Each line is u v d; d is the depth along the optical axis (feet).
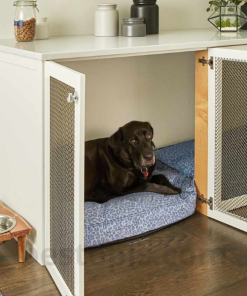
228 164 7.25
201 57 7.32
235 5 8.45
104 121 8.97
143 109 9.41
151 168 7.86
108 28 7.98
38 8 7.81
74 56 5.93
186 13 9.46
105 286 5.79
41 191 6.07
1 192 7.45
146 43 6.86
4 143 7.02
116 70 8.86
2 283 5.92
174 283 5.85
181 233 7.19
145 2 8.19
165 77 9.52
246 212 7.18
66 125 5.13
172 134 9.95
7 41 7.21
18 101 6.36
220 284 5.82
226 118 7.13
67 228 5.40
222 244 6.84
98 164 7.71
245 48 7.20
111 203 7.18
